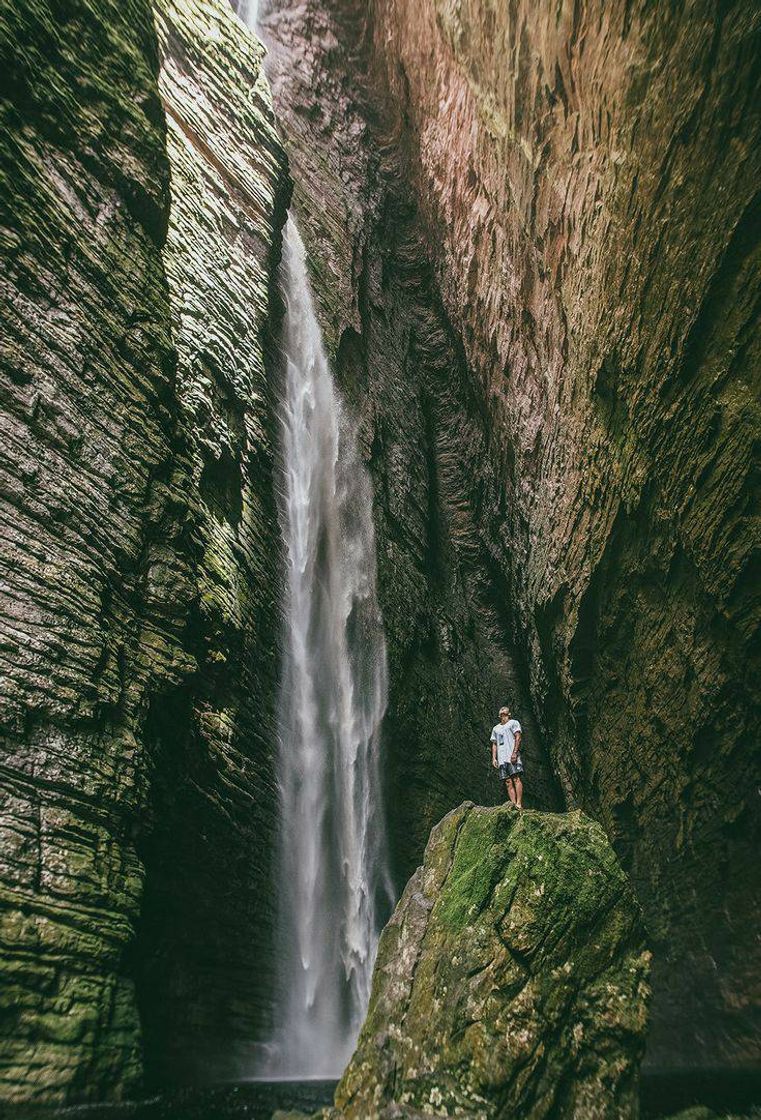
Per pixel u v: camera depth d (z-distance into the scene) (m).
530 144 15.16
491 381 19.89
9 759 6.06
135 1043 6.29
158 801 7.86
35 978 5.68
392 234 23.83
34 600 6.63
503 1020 5.04
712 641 10.98
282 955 10.50
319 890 12.09
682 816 12.14
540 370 16.67
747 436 9.48
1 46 7.40
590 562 14.41
